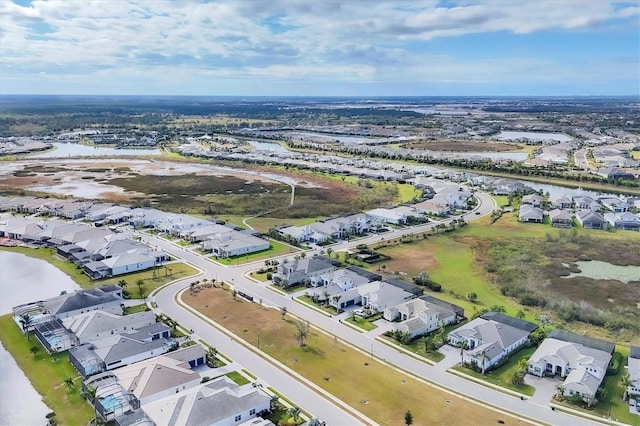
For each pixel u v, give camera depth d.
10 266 121.56
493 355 76.62
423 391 70.00
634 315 94.62
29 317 88.50
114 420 61.59
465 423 62.94
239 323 90.75
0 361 77.88
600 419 63.84
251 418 63.53
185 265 121.75
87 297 95.88
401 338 84.31
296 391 69.81
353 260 125.00
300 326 84.88
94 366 73.44
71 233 140.38
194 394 64.12
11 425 62.19
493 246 136.62
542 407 66.50
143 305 98.06
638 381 68.12
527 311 97.06
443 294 105.00
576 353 75.94
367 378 73.25
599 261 125.25
